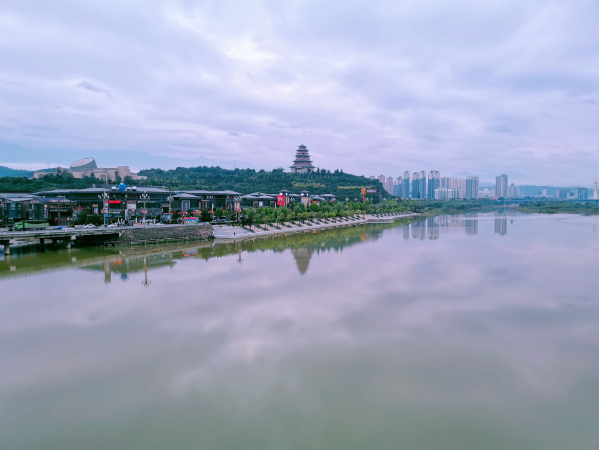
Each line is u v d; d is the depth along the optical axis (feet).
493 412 100.27
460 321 160.76
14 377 114.62
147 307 175.22
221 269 258.57
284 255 321.11
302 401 104.32
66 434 90.79
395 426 94.43
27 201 423.23
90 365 121.90
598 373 119.44
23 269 255.50
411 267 266.16
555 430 93.40
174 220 483.51
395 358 128.26
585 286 213.87
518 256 312.50
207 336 143.74
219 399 104.73
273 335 145.38
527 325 156.66
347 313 169.27
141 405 101.96
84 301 183.73
